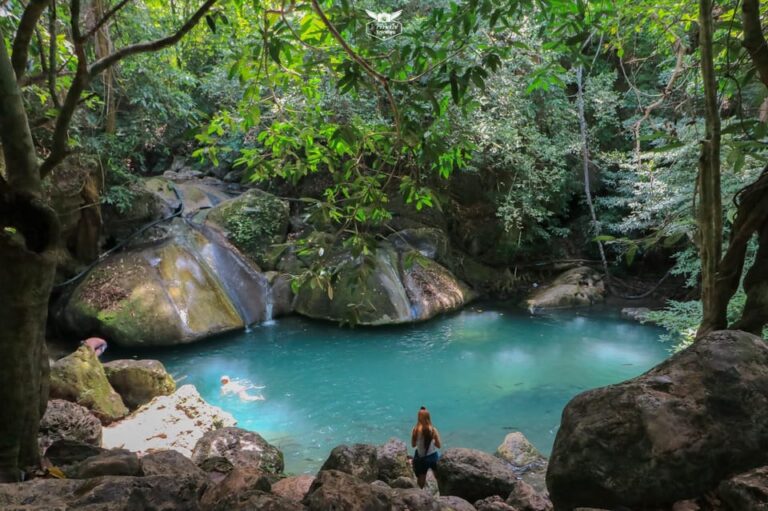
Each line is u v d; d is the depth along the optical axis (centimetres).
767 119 291
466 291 1655
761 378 192
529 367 1138
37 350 271
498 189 1616
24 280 253
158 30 1041
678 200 1062
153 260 1291
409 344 1286
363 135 299
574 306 1589
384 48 266
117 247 1341
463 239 1794
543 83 307
